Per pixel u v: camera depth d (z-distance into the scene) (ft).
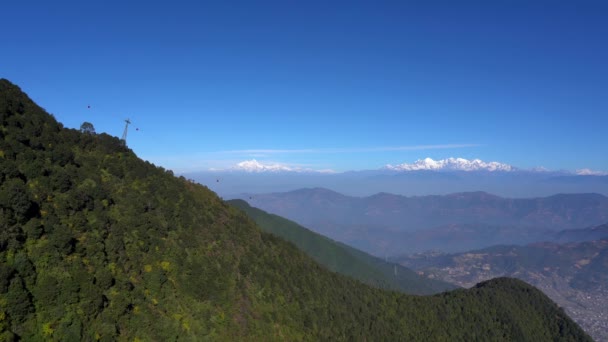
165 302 169.17
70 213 167.02
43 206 159.12
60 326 127.85
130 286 158.71
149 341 148.25
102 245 163.53
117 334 140.56
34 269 136.46
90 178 196.54
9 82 202.59
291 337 213.46
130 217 190.19
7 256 132.77
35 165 170.91
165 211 214.69
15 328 119.85
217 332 177.47
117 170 215.92
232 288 207.72
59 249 147.95
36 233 146.00
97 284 148.36
